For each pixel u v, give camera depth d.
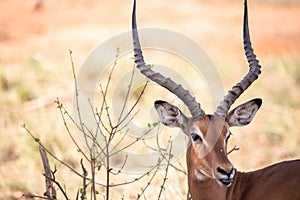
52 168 29.31
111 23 64.81
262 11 71.38
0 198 27.33
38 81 42.47
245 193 21.36
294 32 63.47
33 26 63.94
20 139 32.41
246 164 32.22
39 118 35.31
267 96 41.78
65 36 59.84
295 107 40.19
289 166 21.11
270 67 49.06
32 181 29.09
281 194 20.67
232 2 74.25
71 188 26.98
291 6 73.94
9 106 38.53
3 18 66.19
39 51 54.66
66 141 32.41
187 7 70.81
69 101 38.62
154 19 66.06
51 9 69.44
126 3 71.31
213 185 20.98
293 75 46.56
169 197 26.72
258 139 35.31
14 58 52.09
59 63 46.44
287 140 34.97
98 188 27.34
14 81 42.72
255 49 58.19
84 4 70.56
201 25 64.12
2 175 29.52
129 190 27.47
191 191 21.27
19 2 71.19
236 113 21.72
